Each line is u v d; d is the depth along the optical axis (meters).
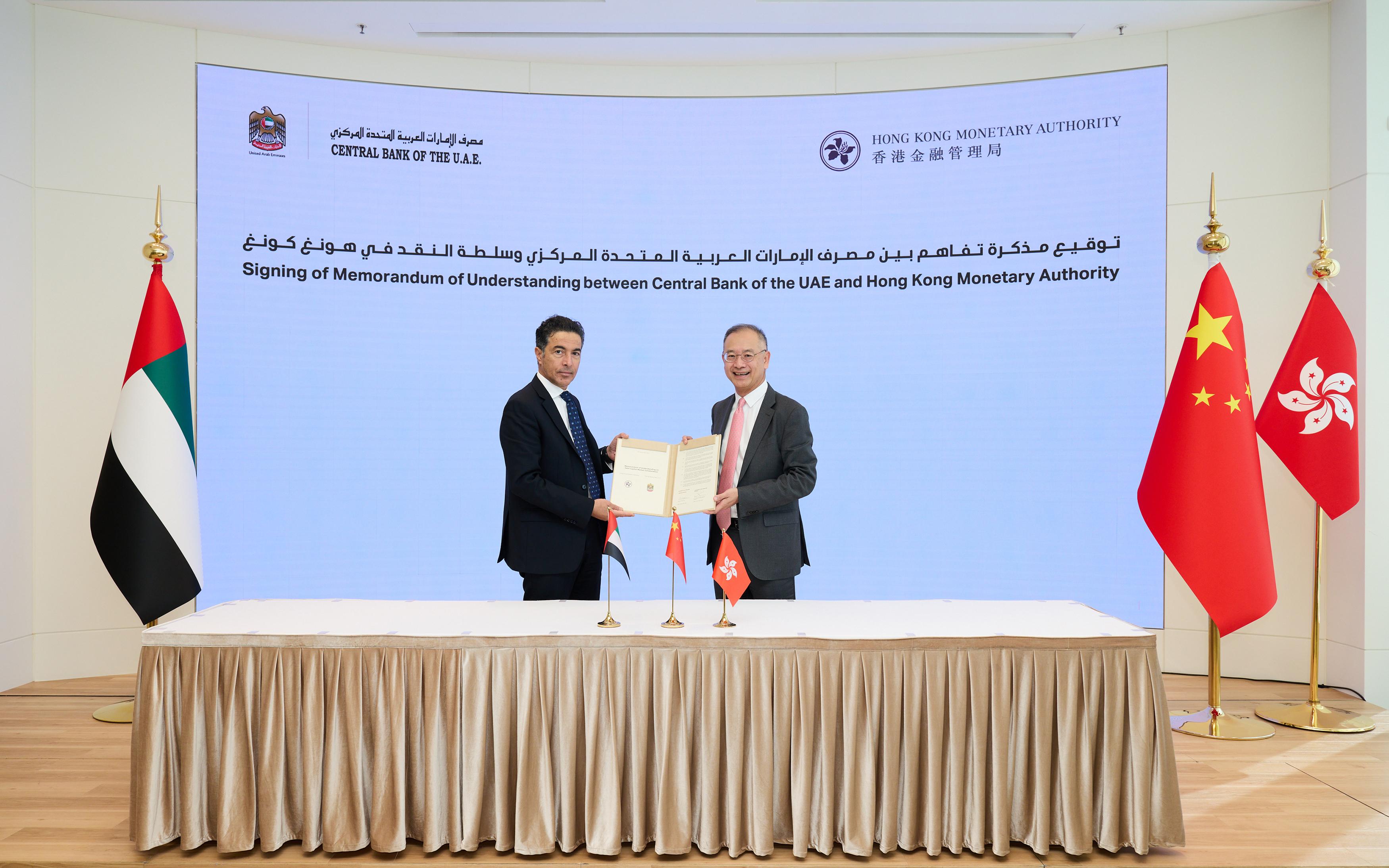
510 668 2.25
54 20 4.11
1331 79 4.03
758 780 2.24
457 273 4.65
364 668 2.24
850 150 4.69
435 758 2.23
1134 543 4.36
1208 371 3.09
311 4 4.08
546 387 3.64
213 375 4.35
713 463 2.47
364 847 2.24
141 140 4.24
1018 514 4.54
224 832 2.21
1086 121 4.44
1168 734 2.24
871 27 4.30
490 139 4.68
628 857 2.28
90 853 2.27
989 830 2.27
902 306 4.67
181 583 3.24
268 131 4.43
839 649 2.24
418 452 4.61
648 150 4.74
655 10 4.13
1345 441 3.42
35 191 4.08
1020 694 2.24
